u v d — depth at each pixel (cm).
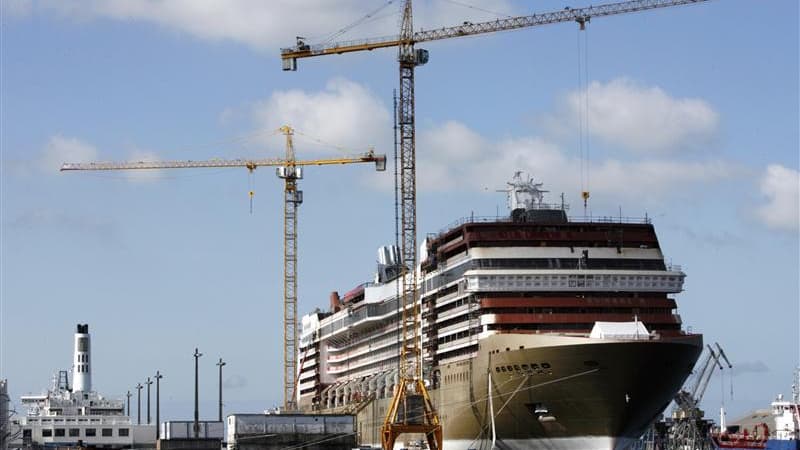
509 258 19262
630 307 19038
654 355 17162
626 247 19575
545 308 18938
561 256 19312
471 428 19525
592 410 17588
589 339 17325
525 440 18612
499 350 18412
